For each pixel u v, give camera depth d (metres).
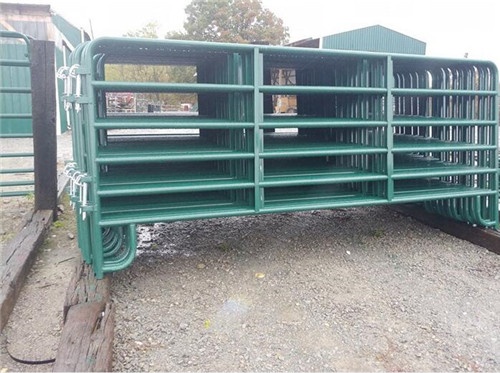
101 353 2.03
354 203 3.36
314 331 2.54
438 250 3.74
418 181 4.23
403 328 2.59
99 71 3.59
